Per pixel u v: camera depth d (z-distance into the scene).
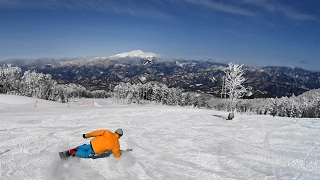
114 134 6.75
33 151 7.14
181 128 13.21
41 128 11.28
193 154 7.63
